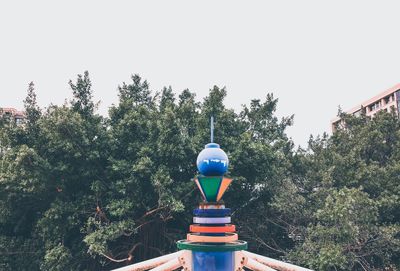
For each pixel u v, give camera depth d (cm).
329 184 2223
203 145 2119
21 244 2170
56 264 1870
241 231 2362
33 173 1922
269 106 2509
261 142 2284
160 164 2002
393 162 2416
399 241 1962
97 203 1969
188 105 2261
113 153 2112
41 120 2031
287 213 2242
